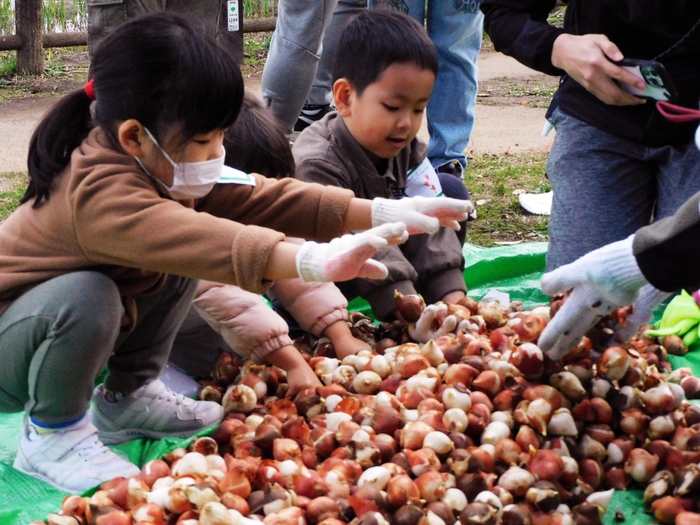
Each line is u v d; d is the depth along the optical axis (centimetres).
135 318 149
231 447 149
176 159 137
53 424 146
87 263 142
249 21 565
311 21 257
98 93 137
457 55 266
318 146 184
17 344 142
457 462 139
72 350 139
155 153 137
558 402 147
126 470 145
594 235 199
